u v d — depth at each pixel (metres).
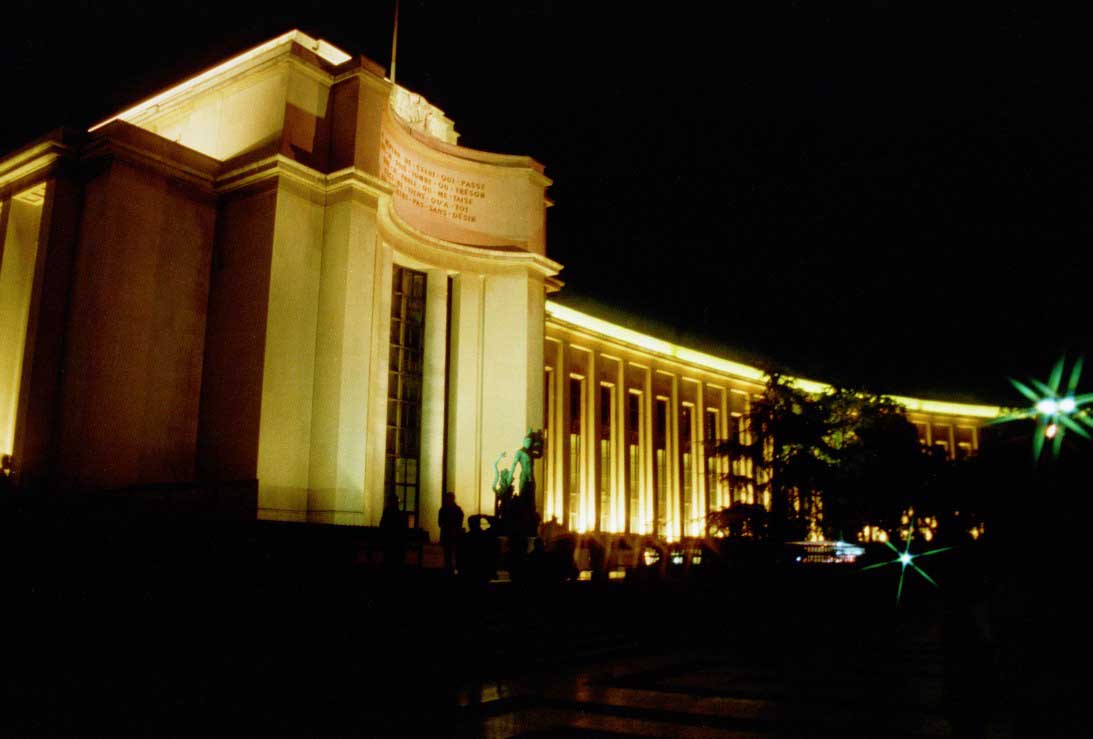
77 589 13.03
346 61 26.00
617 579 23.47
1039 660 9.59
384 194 25.20
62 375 22.55
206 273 24.52
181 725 7.62
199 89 26.97
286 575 14.87
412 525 27.83
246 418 22.62
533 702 9.45
